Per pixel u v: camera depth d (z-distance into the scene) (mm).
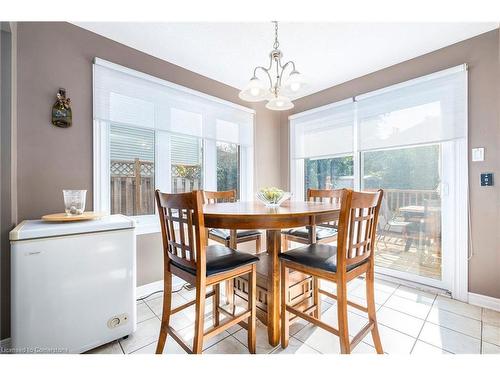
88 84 1937
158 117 2318
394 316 1843
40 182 1715
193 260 1204
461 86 2051
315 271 1340
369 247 1390
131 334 1625
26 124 1657
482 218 1990
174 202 1232
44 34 1738
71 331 1350
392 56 2338
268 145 3475
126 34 1996
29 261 1231
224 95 2955
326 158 3154
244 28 1917
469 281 2061
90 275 1413
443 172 2244
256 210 1504
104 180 2047
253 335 1409
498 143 1897
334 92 3018
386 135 2529
